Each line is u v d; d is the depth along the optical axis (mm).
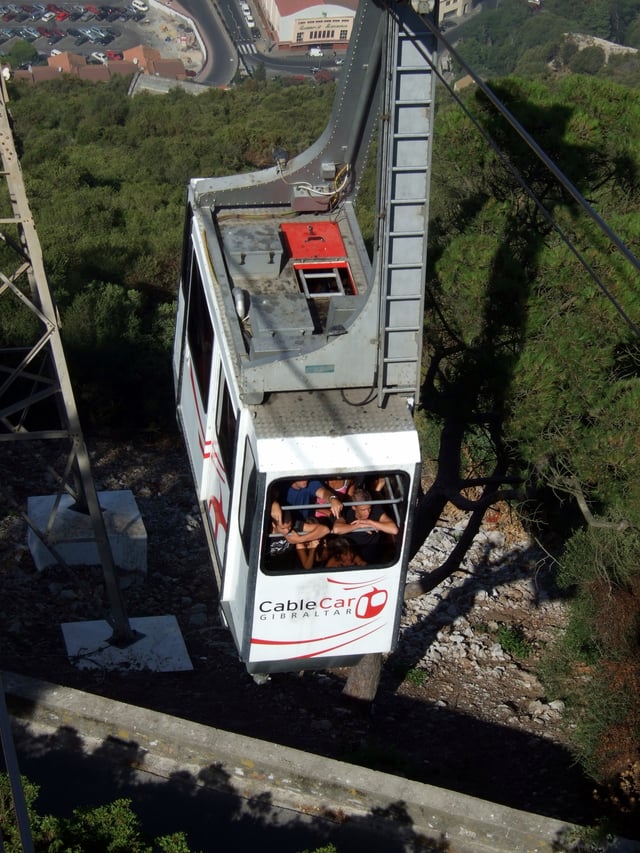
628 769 13164
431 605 17281
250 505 7402
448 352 12359
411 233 7297
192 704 13164
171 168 42062
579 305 11656
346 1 126375
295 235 8969
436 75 7062
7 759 5484
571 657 15688
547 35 107625
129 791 10305
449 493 13219
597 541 13789
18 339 19781
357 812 10406
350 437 7355
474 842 10320
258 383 7391
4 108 11023
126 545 15445
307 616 7824
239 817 10266
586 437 11547
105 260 25312
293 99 68938
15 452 18453
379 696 14805
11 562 15336
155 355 21109
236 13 133625
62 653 13688
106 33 130000
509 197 13109
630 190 12945
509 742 14156
